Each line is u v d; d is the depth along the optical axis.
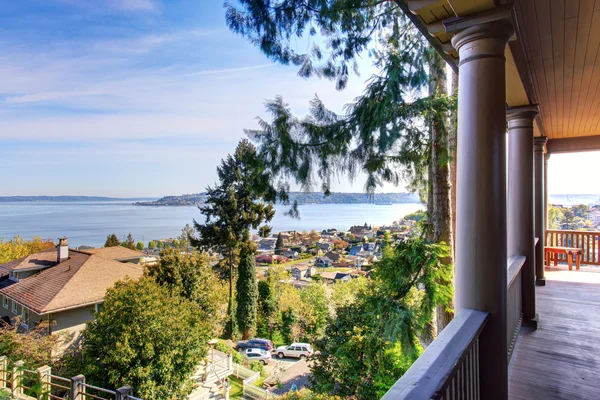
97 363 8.20
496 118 1.67
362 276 19.33
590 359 2.71
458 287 1.70
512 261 3.25
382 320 4.46
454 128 4.62
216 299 13.35
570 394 2.20
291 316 18.69
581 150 6.23
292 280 30.03
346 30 4.07
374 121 4.12
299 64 3.99
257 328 18.16
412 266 4.34
